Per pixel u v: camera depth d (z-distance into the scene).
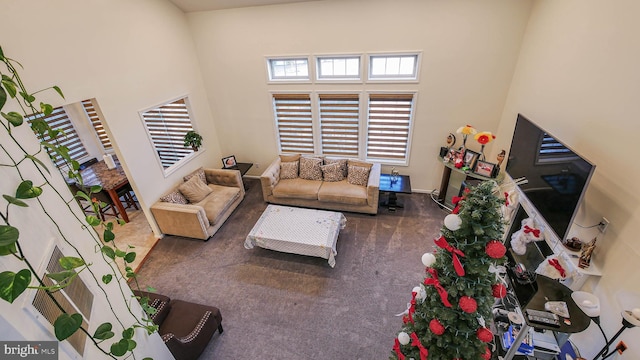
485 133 3.76
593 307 1.70
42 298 1.03
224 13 4.45
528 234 2.77
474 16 3.69
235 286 3.41
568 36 2.67
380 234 4.18
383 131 4.89
